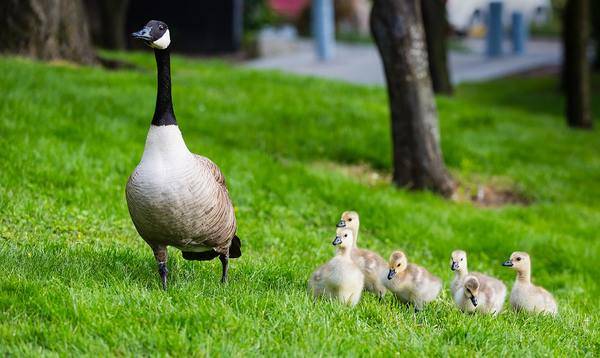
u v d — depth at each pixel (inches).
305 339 287.0
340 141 768.3
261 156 655.1
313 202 580.4
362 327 309.7
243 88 918.4
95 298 302.4
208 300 312.8
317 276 347.3
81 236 433.1
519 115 1136.2
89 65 892.0
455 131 888.9
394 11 668.1
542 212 673.0
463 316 338.3
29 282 312.8
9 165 506.3
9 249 370.0
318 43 1886.1
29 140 552.7
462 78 1710.1
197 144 653.3
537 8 2197.3
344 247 346.9
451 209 631.2
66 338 272.4
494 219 607.2
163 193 312.2
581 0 1093.1
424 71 681.6
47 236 420.8
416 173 687.7
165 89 321.4
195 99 812.0
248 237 486.3
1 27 823.1
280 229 512.7
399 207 591.5
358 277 345.1
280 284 367.6
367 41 2364.7
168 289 331.0
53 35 850.1
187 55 1833.2
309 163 717.3
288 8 2817.4
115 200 502.3
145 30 316.8
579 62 1108.5
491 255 554.3
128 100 736.3
